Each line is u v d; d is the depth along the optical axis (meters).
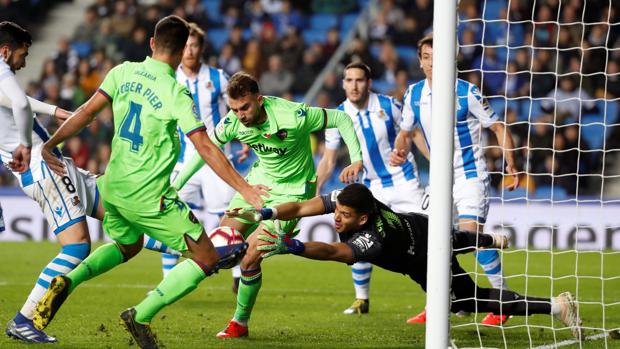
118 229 20.17
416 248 20.77
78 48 69.38
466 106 27.78
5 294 31.86
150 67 19.03
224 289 35.66
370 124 31.08
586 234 51.31
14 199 54.28
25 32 20.89
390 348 22.05
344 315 28.70
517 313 22.14
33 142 21.53
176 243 19.19
